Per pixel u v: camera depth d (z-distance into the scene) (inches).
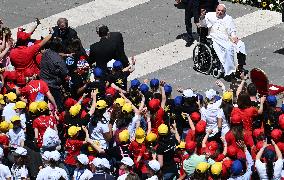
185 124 2281.0
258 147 2094.0
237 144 2133.4
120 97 2347.4
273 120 2233.0
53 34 2613.2
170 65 2940.5
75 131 2153.1
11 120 2222.0
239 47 2790.4
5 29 2748.5
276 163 2018.9
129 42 3107.8
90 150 2164.1
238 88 2406.5
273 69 2851.9
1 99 2342.5
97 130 2187.5
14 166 2111.2
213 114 2274.9
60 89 2498.8
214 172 1991.9
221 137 2171.5
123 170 2042.3
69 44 2559.1
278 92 2527.1
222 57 2792.8
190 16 3021.7
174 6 3353.8
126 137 2138.3
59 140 2151.8
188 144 2074.3
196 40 3078.2
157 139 2111.2
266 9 3257.9
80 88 2470.5
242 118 2222.0
